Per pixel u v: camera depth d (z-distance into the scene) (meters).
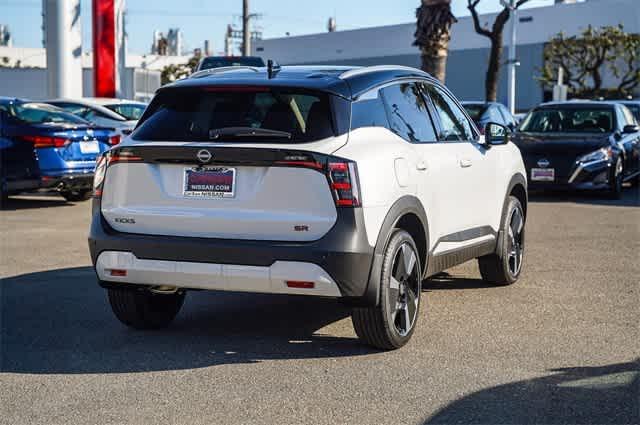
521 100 56.50
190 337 6.18
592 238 10.98
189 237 5.50
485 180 7.30
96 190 5.79
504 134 7.37
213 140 5.54
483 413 4.60
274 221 5.34
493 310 7.01
